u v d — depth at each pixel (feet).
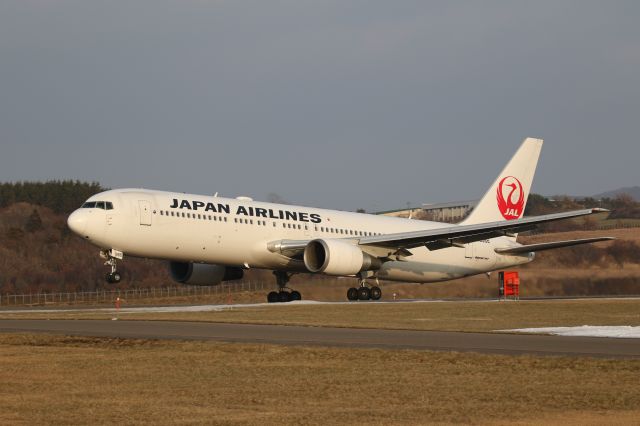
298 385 102.32
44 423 81.76
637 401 90.58
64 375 110.63
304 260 283.59
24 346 142.92
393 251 301.22
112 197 265.54
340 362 120.67
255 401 92.58
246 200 293.43
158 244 270.46
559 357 120.47
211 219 277.85
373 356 125.08
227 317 209.97
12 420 83.05
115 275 272.92
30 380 106.83
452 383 102.78
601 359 118.01
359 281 307.58
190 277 301.84
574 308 243.19
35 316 226.99
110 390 99.66
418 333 161.79
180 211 272.72
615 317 209.36
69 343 145.89
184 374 110.83
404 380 105.19
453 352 127.44
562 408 87.61
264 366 117.50
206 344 140.05
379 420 82.43
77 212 262.47
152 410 87.92
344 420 82.53
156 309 261.44
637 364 113.70
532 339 148.97
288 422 81.76
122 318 210.18
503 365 115.44
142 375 110.32
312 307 255.70
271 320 198.49
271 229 290.97
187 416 84.74
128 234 264.31
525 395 94.53
